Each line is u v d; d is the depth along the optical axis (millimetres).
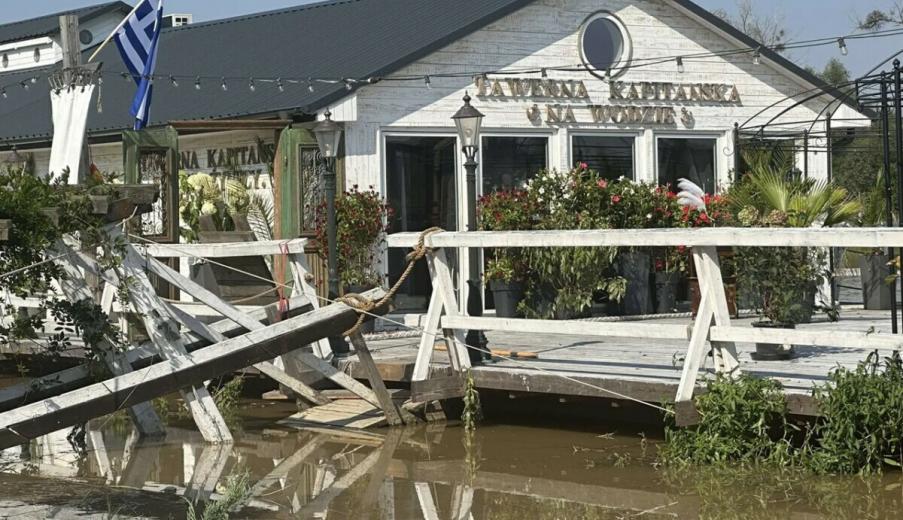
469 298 11914
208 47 20312
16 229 9469
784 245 8984
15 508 8328
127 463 10031
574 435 10906
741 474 9125
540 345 13117
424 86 15656
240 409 12578
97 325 10211
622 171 16984
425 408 11570
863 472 8953
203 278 14672
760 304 11531
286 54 17875
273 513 8359
